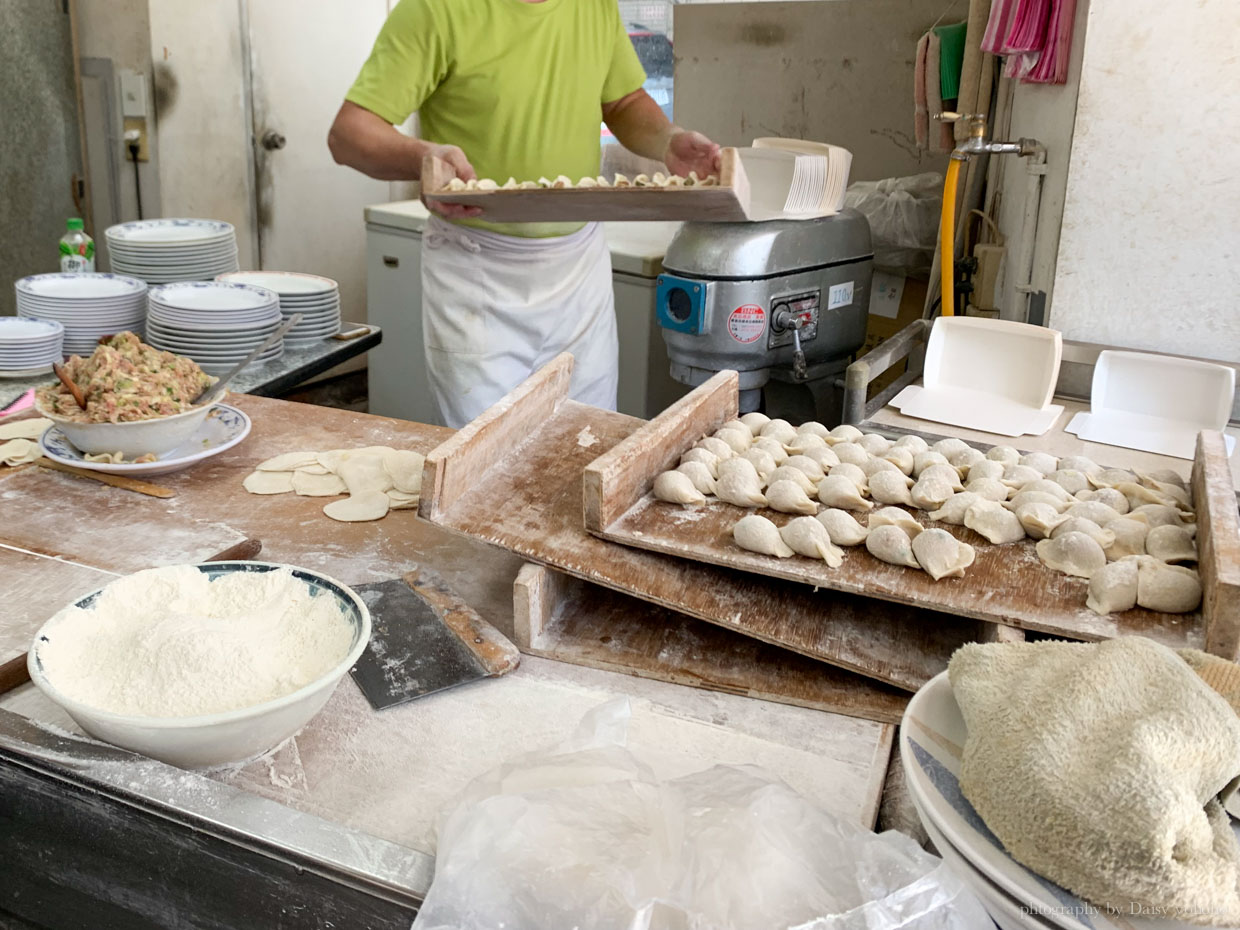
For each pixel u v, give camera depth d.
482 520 1.13
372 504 1.41
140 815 0.81
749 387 2.43
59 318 2.23
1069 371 2.04
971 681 0.77
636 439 1.17
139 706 0.86
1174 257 2.00
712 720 0.98
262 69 4.18
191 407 1.57
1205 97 1.88
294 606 0.97
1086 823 0.62
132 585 0.97
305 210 4.52
